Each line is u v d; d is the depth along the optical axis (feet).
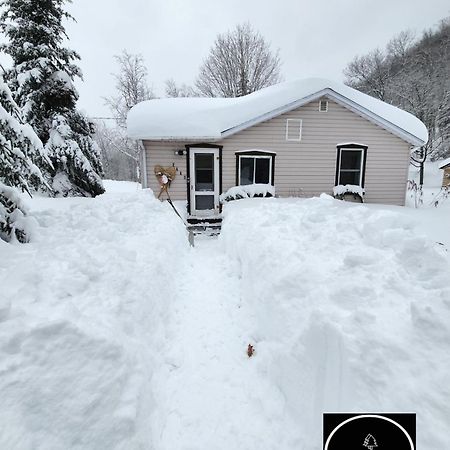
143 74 103.65
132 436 6.38
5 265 10.28
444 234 18.19
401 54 134.72
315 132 33.01
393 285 8.17
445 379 5.42
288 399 8.13
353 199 34.24
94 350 6.99
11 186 14.92
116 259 12.36
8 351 6.20
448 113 100.48
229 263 18.45
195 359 10.52
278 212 18.56
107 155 122.72
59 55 39.24
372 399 5.76
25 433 5.29
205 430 7.84
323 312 7.76
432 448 4.83
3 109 13.61
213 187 33.22
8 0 36.24
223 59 90.02
